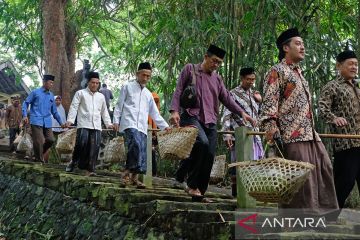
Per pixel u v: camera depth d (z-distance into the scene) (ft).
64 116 40.86
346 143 14.69
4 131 58.39
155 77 30.55
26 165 26.55
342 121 14.58
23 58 56.59
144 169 21.68
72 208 19.92
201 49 27.89
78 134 25.80
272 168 11.54
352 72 15.21
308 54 25.12
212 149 16.85
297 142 12.86
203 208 15.33
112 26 69.36
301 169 11.54
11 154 39.29
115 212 16.94
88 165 25.89
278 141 12.96
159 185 24.90
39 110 32.48
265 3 26.14
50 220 20.97
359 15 23.90
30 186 24.64
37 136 32.35
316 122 25.04
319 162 13.00
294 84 13.12
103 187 18.19
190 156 16.93
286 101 13.12
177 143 16.29
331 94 15.29
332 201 12.90
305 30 26.61
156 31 30.32
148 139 23.82
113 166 36.09
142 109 22.03
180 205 14.94
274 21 26.45
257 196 11.80
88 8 53.67
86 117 25.89
